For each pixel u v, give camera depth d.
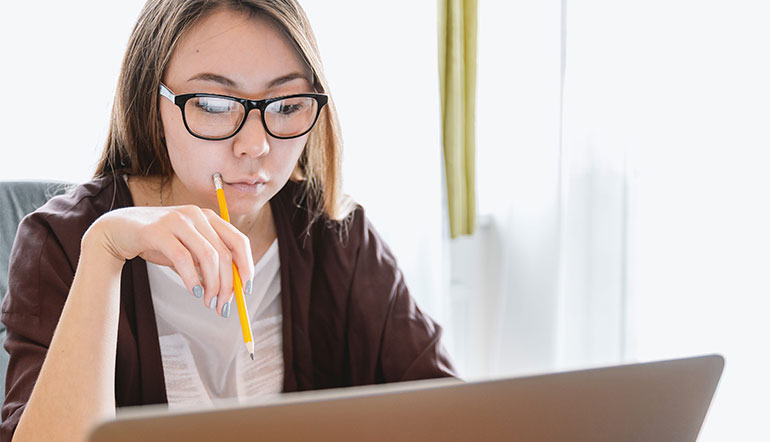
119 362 0.97
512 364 2.19
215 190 0.91
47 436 0.75
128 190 1.03
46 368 0.77
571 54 2.08
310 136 1.08
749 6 2.27
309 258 1.11
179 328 1.02
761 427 2.24
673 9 2.20
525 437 0.52
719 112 2.30
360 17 1.77
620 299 2.29
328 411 0.48
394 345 1.11
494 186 2.11
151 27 0.93
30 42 1.56
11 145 1.57
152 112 0.95
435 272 1.89
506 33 2.02
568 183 2.16
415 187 1.85
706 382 0.56
